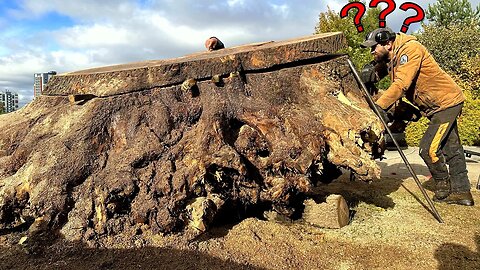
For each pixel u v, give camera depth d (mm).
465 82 13414
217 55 3621
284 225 3494
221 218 3514
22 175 3176
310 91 3613
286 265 2865
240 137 3326
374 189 4820
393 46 4070
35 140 3426
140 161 3094
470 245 3191
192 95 3439
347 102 3602
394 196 4547
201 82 3479
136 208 3021
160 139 3242
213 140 3146
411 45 3928
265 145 3320
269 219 3699
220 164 3053
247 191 3303
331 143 3336
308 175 3193
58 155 3146
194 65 3438
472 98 10375
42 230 3104
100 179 3064
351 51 11211
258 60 3590
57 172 3080
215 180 3189
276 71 3662
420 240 3275
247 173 3195
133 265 2811
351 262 2912
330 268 2834
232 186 3275
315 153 3145
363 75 4094
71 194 3104
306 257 2980
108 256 2910
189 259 2904
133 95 3387
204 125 3225
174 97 3418
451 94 4043
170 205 2969
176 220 3012
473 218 3807
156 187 3006
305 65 3756
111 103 3355
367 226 3566
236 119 3393
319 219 3561
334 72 3836
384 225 3598
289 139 3178
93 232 3027
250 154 3283
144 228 3088
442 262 2904
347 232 3426
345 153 3283
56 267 2781
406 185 5031
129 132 3279
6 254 2971
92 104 3361
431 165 4281
